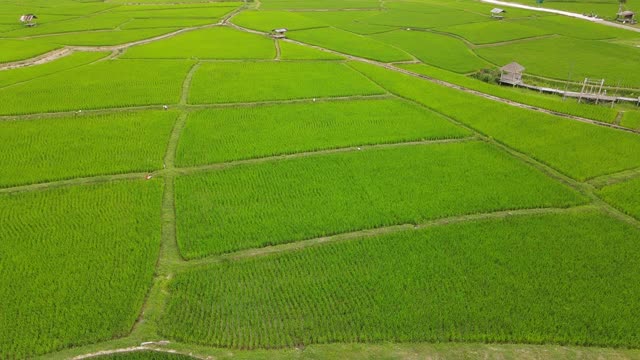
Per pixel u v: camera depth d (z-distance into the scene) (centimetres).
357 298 1955
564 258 2208
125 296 1938
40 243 2231
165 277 2072
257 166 2973
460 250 2253
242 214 2483
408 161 3078
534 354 1742
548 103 4253
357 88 4412
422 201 2636
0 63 4950
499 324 1844
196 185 2744
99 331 1781
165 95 4103
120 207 2522
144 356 1694
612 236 2373
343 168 2972
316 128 3538
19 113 3631
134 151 3114
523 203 2639
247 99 4062
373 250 2244
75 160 2978
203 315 1869
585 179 2912
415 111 3925
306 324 1823
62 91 4134
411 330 1808
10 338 1744
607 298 1980
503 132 3544
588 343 1786
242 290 1998
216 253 2206
